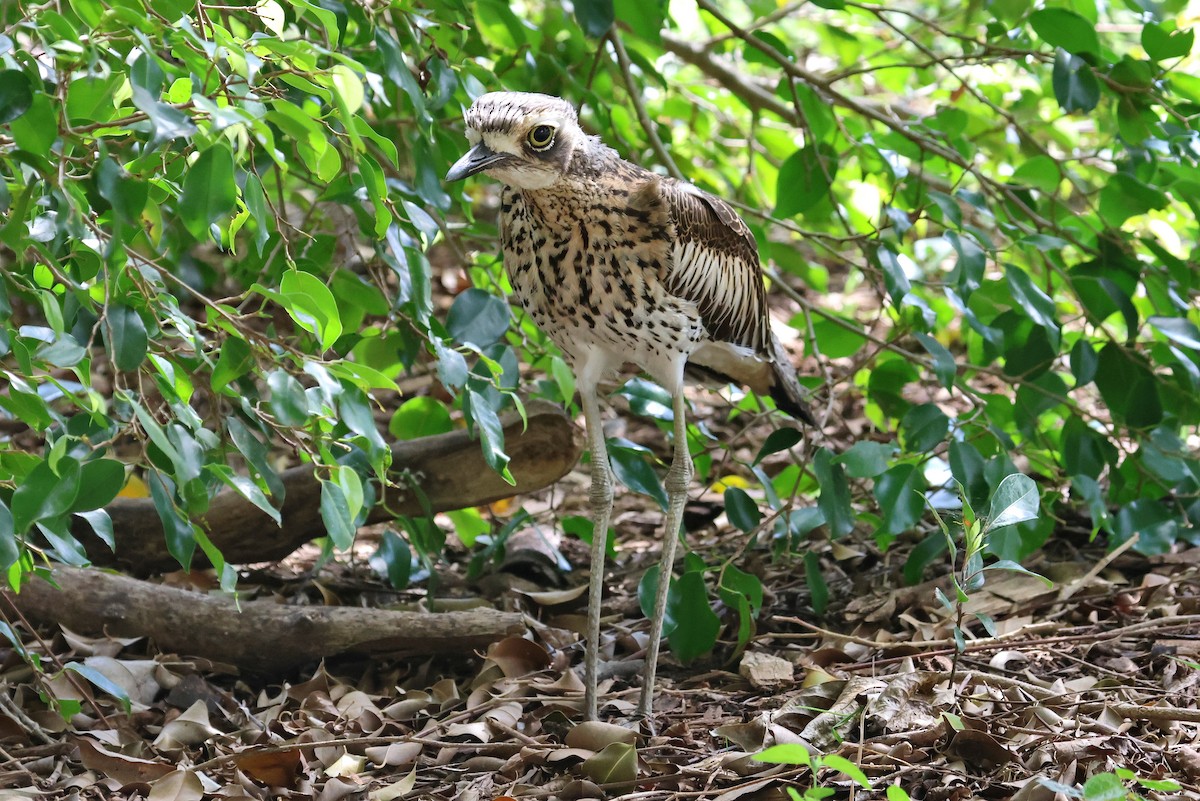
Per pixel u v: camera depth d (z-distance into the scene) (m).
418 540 8.48
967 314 8.82
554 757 6.70
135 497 9.58
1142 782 5.39
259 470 5.88
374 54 7.82
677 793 6.21
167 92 5.34
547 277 7.36
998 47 9.59
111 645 7.83
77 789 6.50
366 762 6.89
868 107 10.85
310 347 7.54
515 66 9.91
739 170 14.41
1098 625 8.19
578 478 12.17
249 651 7.97
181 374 5.81
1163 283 9.45
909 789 6.08
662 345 7.54
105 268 4.90
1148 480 9.48
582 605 9.30
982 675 7.26
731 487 8.80
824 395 11.12
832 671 7.75
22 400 5.40
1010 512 6.87
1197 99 9.29
